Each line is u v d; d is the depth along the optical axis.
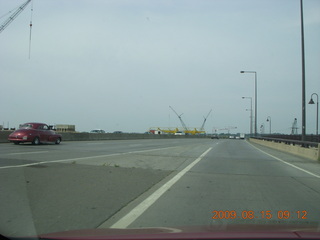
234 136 113.94
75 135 37.38
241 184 10.79
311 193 9.54
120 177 11.32
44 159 15.30
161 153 22.31
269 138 42.28
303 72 25.69
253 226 4.38
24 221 6.14
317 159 20.22
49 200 7.76
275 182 11.37
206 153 24.11
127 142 38.66
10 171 11.40
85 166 13.49
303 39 25.81
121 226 6.00
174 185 10.40
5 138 27.09
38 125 25.83
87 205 7.45
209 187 10.13
